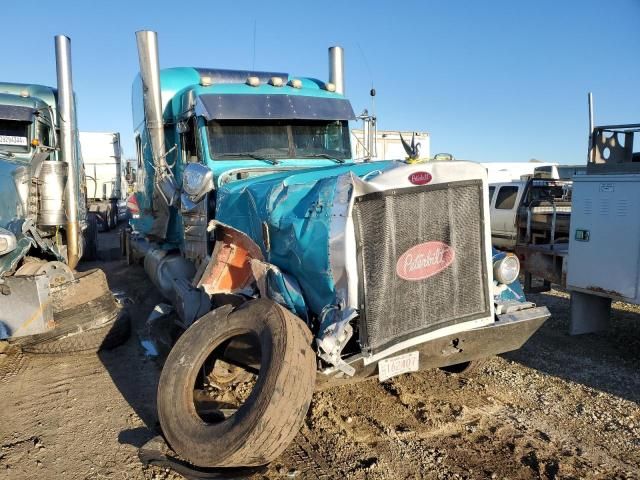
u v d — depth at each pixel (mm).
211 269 4328
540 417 4301
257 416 3051
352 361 3320
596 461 3643
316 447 3822
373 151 6855
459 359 4047
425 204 3600
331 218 3385
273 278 3754
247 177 5414
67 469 3582
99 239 18672
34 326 4988
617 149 6906
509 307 4078
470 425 4145
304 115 6043
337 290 3336
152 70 6312
